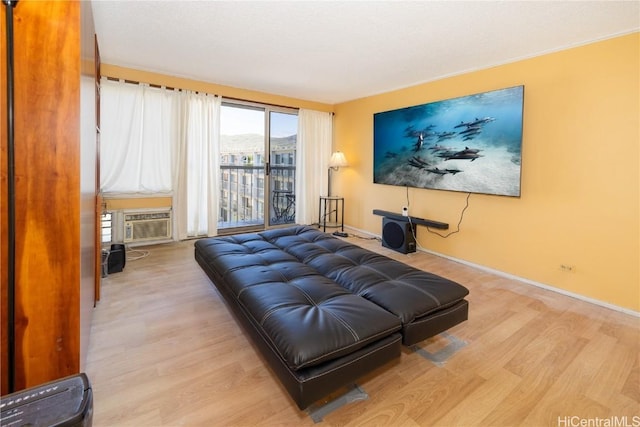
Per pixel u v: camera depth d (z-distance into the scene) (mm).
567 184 2729
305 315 1482
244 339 1959
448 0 2072
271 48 2965
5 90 1098
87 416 879
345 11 2254
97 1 2178
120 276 2953
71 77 1194
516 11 2180
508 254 3172
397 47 2871
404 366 1729
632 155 2375
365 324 1447
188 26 2549
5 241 1134
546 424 1348
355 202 5195
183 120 4035
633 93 2350
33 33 1128
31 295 1183
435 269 3398
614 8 2096
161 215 4004
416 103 4090
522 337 2039
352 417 1365
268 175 5023
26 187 1151
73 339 1265
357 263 2299
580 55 2611
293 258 2396
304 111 5137
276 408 1407
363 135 4957
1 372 1153
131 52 3156
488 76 3275
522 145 2992
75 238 1242
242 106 4672
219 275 2176
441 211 3812
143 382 1552
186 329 2059
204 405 1415
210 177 4328
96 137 2338
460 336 2043
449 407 1433
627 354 1858
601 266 2562
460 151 3436
